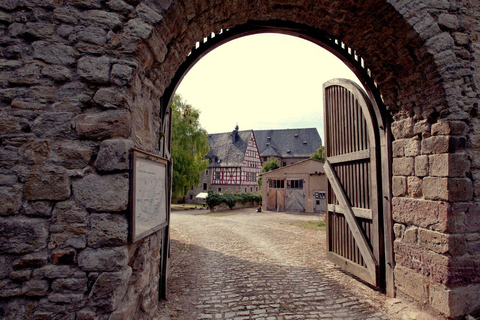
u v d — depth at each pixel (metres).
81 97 2.46
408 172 3.83
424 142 3.62
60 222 2.33
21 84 2.44
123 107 2.48
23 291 2.24
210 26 3.58
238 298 3.99
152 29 2.59
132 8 2.58
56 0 2.52
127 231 2.38
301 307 3.70
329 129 5.95
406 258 3.81
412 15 3.25
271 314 3.49
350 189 5.15
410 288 3.72
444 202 3.30
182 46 3.42
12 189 2.33
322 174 19.94
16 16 2.50
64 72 2.46
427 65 3.42
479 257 3.34
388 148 4.20
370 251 4.44
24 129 2.40
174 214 19.81
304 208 20.98
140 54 2.58
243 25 4.12
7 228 2.29
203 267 5.59
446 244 3.25
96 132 2.42
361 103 4.70
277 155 45.50
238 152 35.56
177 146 25.20
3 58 2.47
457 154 3.31
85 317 2.23
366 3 3.26
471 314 3.24
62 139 2.41
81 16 2.52
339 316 3.46
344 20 3.66
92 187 2.37
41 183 2.35
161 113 3.83
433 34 3.30
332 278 4.89
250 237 9.30
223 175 35.09
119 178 2.39
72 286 2.27
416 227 3.68
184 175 25.06
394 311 3.60
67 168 2.38
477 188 3.39
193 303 3.79
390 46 3.62
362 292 4.24
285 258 6.32
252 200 26.45
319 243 8.12
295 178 21.42
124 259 2.35
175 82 3.92
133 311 2.64
